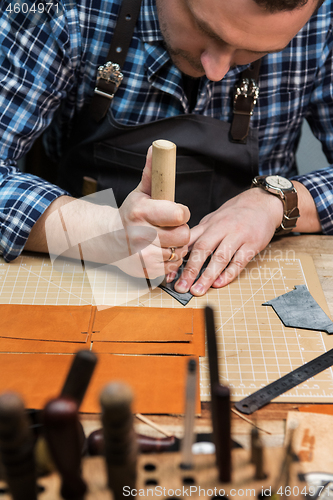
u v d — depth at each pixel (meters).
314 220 1.15
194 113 1.20
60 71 1.12
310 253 1.05
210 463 0.56
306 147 1.99
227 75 1.15
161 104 1.20
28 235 0.96
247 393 0.72
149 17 1.06
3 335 0.79
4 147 1.10
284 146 1.38
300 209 1.12
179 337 0.81
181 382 0.72
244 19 0.74
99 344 0.79
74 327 0.82
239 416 0.68
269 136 1.32
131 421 0.38
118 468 0.41
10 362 0.74
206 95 1.17
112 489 0.43
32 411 0.65
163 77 1.14
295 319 0.86
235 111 1.16
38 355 0.76
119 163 1.21
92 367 0.40
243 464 0.55
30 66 1.08
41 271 0.96
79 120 1.23
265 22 0.74
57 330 0.81
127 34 1.09
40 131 1.16
